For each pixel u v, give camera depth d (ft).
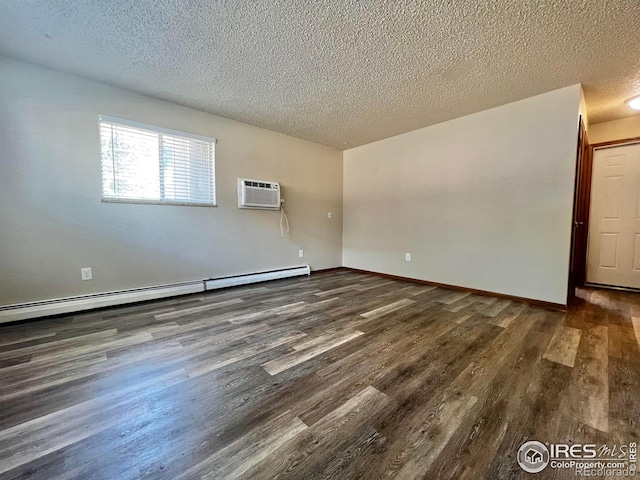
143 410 4.13
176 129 10.04
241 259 12.29
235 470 3.14
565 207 8.66
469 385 4.78
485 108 10.16
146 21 5.75
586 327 7.30
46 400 4.32
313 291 11.23
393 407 4.22
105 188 8.84
